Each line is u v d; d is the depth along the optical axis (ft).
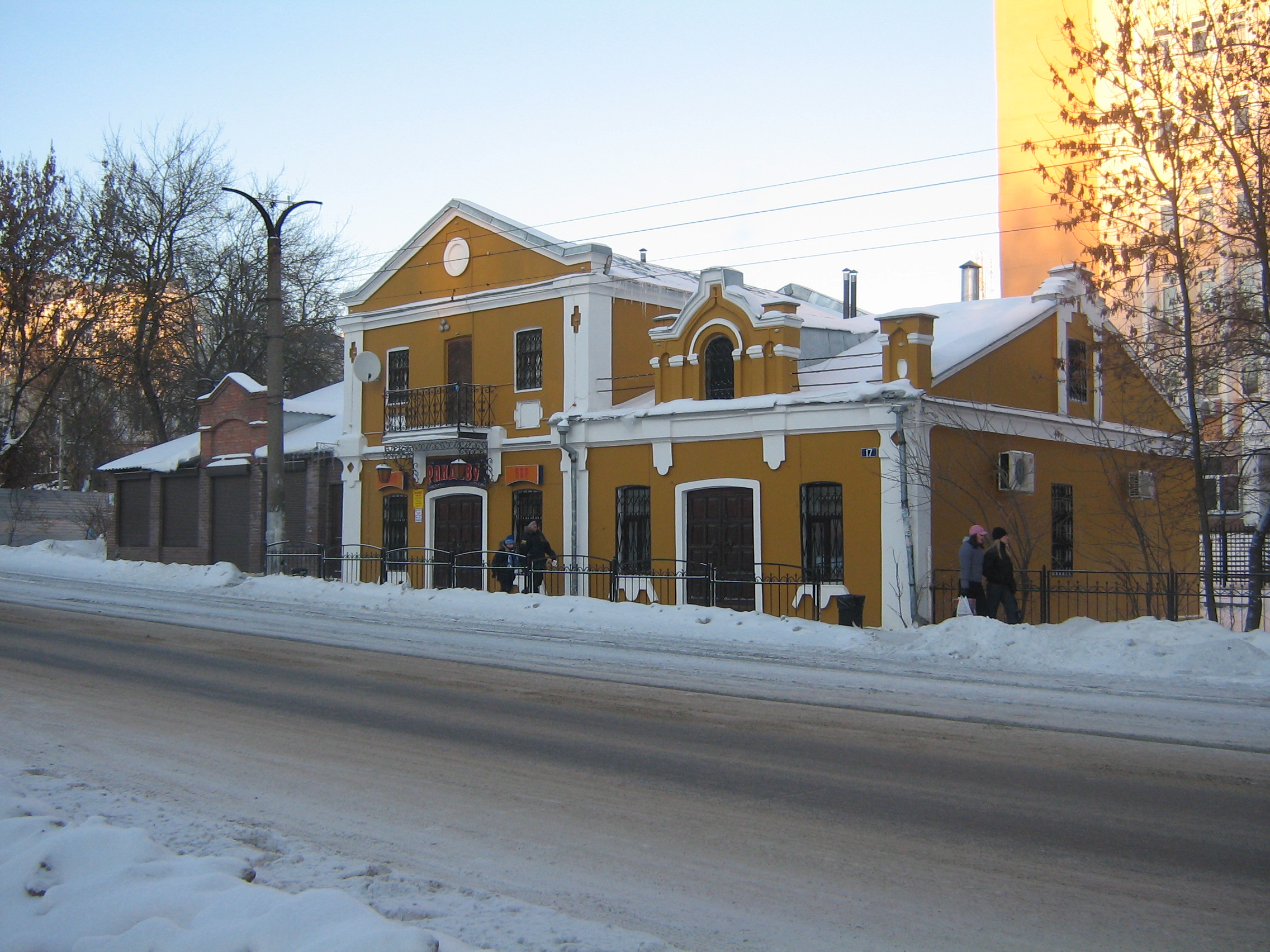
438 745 30.89
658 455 76.02
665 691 39.78
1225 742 30.83
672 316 80.23
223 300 163.84
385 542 96.78
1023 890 19.17
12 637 53.72
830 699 37.96
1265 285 58.54
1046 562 72.54
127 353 151.02
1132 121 59.77
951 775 27.20
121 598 75.36
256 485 113.60
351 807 24.57
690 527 74.59
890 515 63.52
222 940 14.88
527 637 55.93
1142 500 78.18
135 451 184.75
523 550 78.18
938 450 64.95
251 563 113.39
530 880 19.75
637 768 28.14
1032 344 74.18
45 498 160.25
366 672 44.34
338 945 14.19
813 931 17.37
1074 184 62.28
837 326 79.51
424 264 94.12
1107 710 36.01
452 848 21.62
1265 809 24.21
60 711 35.40
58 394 161.17
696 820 23.58
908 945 16.79
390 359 96.89
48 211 136.15
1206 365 61.11
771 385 70.85
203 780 26.89
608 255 82.84
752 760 28.99
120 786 26.11
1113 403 80.69
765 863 20.70
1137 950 16.58
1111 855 21.08
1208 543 61.98
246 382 115.34
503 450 86.43
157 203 152.35
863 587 64.69
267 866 19.72
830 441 67.00
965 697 38.45
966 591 56.08
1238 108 58.08
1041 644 47.83
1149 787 26.05
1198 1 63.62
